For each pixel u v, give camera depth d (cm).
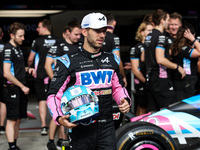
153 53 683
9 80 670
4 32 1366
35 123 946
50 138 716
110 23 691
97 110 370
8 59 675
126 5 1319
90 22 379
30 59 856
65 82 389
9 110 679
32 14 1360
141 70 809
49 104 377
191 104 582
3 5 1349
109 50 695
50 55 702
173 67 670
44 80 832
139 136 479
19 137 816
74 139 388
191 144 523
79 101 363
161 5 1345
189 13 1323
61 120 359
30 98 1315
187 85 692
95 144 389
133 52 798
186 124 529
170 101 685
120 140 480
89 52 394
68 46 674
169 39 736
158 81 682
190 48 673
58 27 1347
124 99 396
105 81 394
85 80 388
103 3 1315
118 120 592
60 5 1338
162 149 488
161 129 490
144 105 816
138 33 804
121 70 750
